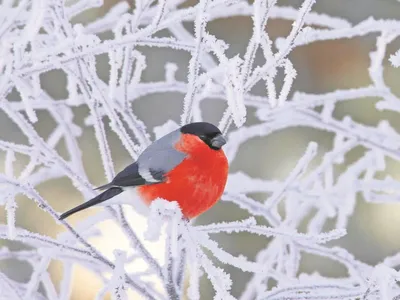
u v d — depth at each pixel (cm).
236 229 793
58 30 824
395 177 1305
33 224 1284
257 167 1283
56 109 1048
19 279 1262
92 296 1306
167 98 1298
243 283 1236
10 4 881
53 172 1065
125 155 1278
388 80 1264
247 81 727
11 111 820
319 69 1273
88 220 975
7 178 745
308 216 1323
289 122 1107
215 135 783
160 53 1275
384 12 1247
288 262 964
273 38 1256
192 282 657
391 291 690
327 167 1099
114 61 796
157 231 621
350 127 1096
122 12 1034
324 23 1035
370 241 1280
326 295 761
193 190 772
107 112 809
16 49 766
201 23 746
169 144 788
